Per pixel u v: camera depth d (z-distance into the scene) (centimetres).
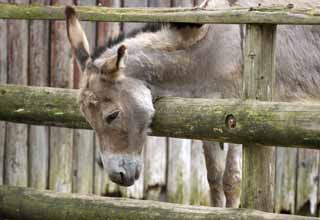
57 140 1989
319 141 1106
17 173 1986
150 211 1278
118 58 1284
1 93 1454
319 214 2014
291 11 1157
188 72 1434
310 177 2016
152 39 1411
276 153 2012
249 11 1191
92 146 1995
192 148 2008
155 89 1406
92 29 1961
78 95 1338
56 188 1997
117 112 1306
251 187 1217
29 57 1969
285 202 2017
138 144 1325
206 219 1220
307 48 1536
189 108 1249
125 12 1349
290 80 1533
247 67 1211
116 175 1314
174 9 1302
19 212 1427
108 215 1320
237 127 1181
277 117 1140
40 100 1415
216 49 1464
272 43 1209
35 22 1958
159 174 2008
